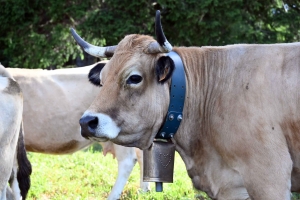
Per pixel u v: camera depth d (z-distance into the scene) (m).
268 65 3.84
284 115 3.71
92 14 14.17
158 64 3.76
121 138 3.84
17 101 4.77
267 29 15.59
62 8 14.57
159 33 3.66
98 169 8.38
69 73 6.61
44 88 6.53
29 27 15.13
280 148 3.69
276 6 15.29
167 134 4.06
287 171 3.70
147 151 4.20
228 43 14.41
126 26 14.12
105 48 4.21
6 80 4.82
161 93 3.90
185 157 4.23
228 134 3.83
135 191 7.02
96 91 6.41
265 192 3.70
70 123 6.46
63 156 9.49
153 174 4.14
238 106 3.81
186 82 4.05
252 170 3.73
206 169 4.09
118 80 3.76
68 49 15.10
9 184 5.49
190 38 14.62
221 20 14.24
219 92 3.97
